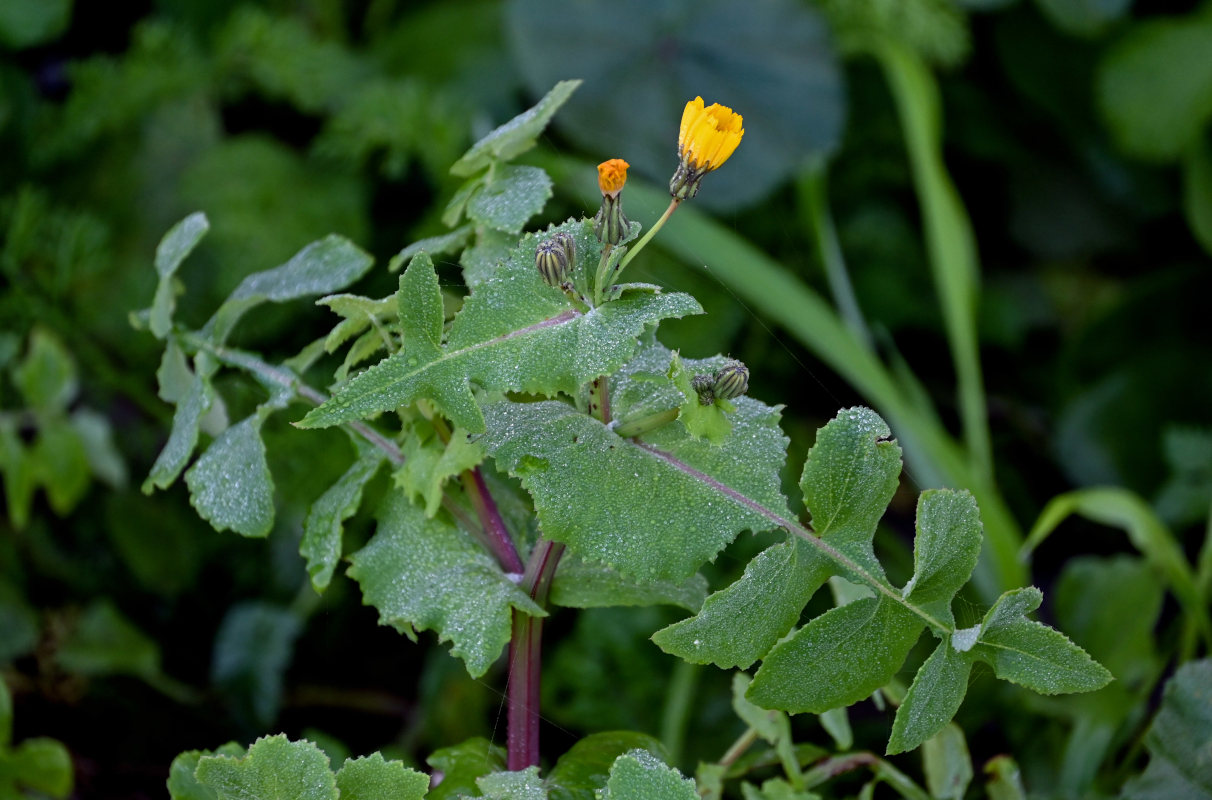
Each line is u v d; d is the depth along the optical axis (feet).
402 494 2.20
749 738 2.36
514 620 2.18
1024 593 1.99
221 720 3.59
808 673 2.02
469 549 2.18
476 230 2.23
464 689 3.56
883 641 2.03
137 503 3.94
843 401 4.48
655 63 4.46
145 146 4.28
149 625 3.92
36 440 3.46
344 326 2.15
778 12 4.53
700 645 2.02
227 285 4.01
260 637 3.63
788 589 2.03
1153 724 2.44
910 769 3.14
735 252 3.62
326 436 3.63
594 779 2.15
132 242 4.16
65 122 4.22
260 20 4.23
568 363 2.02
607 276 2.05
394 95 4.16
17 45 4.19
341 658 3.80
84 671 3.51
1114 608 3.07
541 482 2.05
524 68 4.37
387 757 3.46
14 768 2.56
